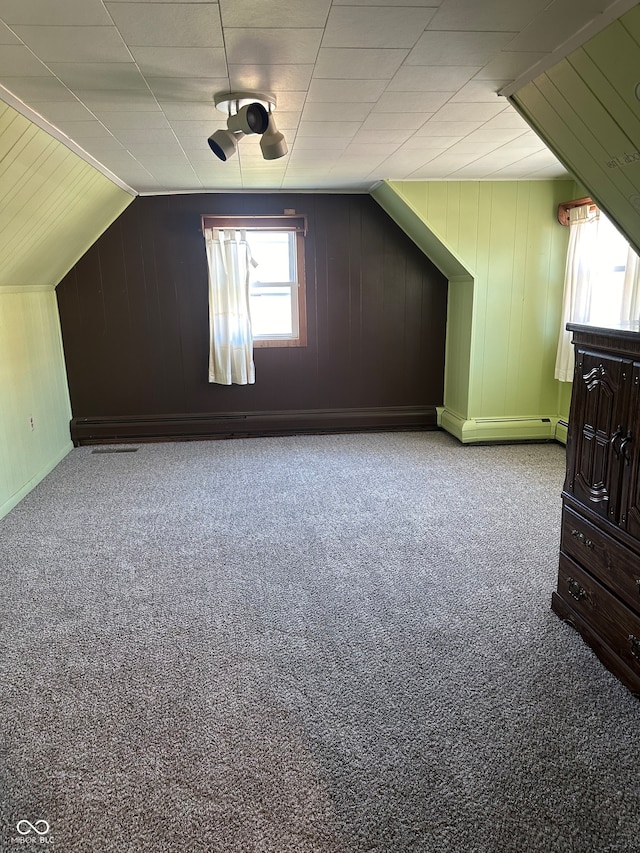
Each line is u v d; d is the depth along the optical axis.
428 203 4.27
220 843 1.38
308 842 1.39
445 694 1.88
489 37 1.75
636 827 1.42
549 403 4.74
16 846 1.38
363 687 1.92
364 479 3.89
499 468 4.08
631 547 1.86
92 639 2.19
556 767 1.59
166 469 4.16
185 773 1.58
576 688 1.90
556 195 4.36
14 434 3.61
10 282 3.67
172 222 4.66
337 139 3.00
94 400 4.89
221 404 5.02
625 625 1.89
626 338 1.83
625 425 1.87
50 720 1.78
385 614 2.33
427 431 5.15
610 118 1.88
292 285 4.90
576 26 1.66
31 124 2.42
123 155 3.19
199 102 2.32
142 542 3.00
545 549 2.87
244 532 3.10
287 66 1.98
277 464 4.24
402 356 5.10
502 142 3.10
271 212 4.71
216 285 4.70
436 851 1.36
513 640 2.16
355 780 1.56
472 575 2.63
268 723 1.76
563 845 1.37
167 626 2.26
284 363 5.00
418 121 2.68
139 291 4.75
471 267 4.40
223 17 1.61
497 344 4.56
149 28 1.66
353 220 4.79
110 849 1.37
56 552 2.89
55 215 3.46
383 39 1.77
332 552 2.86
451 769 1.59
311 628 2.24
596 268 4.04
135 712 1.81
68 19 1.59
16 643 2.16
